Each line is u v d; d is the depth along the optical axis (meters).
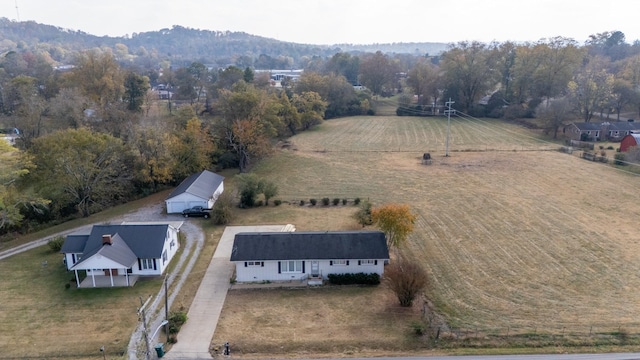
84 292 36.56
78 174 52.91
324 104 111.88
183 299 35.22
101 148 54.59
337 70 175.25
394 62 158.12
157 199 60.69
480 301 33.69
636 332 29.36
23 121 66.31
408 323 31.39
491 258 40.69
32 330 31.25
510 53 123.56
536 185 61.44
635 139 73.81
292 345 29.05
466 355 27.72
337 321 31.84
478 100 123.31
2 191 44.62
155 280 38.50
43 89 99.38
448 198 57.31
